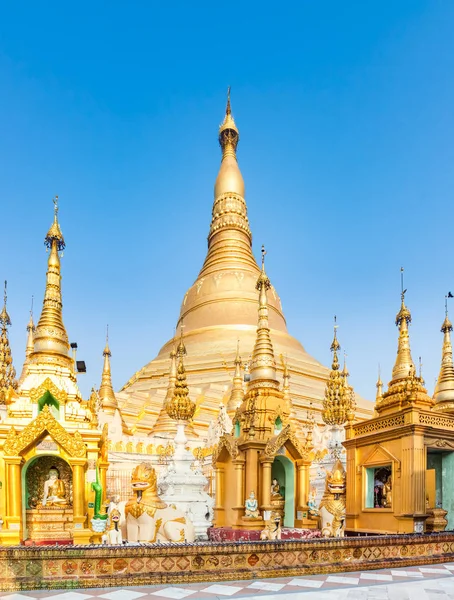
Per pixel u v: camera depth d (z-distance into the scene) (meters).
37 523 17.27
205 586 12.73
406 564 15.71
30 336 40.50
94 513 17.31
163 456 37.03
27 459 17.12
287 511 23.38
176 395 27.95
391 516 19.52
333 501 20.72
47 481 17.98
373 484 21.52
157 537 17.95
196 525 23.84
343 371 39.84
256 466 22.41
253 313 63.25
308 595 11.74
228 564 13.81
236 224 70.50
